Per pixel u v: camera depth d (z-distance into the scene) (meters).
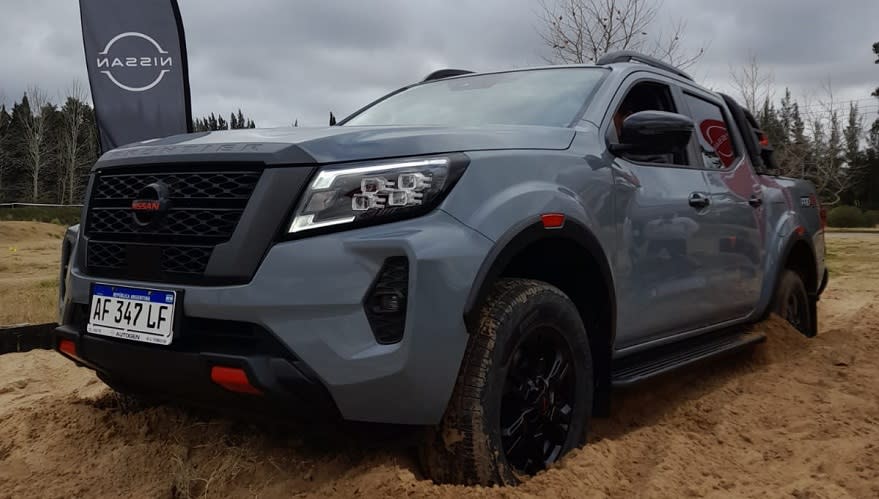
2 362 5.14
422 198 2.36
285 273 2.25
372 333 2.26
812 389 3.92
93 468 2.81
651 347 3.55
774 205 4.91
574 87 3.59
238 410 2.47
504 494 2.36
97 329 2.61
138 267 2.54
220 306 2.29
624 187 3.23
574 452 2.77
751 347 4.64
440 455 2.45
